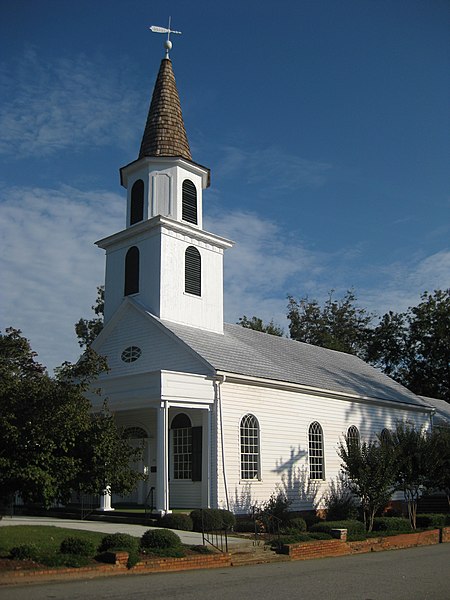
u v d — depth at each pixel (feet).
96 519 76.28
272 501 82.69
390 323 201.46
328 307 213.87
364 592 40.73
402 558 61.52
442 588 42.96
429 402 148.46
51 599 35.68
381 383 126.82
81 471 46.60
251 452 85.05
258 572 50.08
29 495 43.47
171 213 96.63
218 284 100.83
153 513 71.97
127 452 49.42
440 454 87.61
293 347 122.01
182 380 77.36
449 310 188.03
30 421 43.75
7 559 45.01
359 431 107.55
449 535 82.02
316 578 46.80
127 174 101.35
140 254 95.76
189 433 83.66
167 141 99.76
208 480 78.69
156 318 89.92
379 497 78.64
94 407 80.64
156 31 106.52
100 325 152.35
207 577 46.55
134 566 47.91
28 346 60.18
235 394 84.02
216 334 98.58
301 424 94.79
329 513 92.38
